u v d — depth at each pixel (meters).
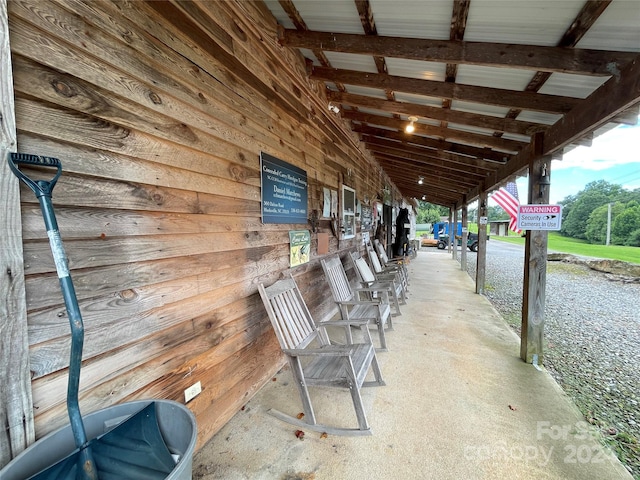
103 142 1.06
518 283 6.97
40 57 0.88
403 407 1.98
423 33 1.89
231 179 1.81
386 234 8.38
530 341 2.62
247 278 2.00
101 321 1.06
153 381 1.29
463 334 3.34
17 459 0.75
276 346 2.46
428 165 6.21
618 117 1.84
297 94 2.72
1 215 0.77
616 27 1.47
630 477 1.44
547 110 2.23
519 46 1.76
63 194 0.94
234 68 1.83
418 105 3.11
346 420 1.85
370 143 5.41
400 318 3.95
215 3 1.65
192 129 1.49
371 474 1.45
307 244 2.95
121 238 1.14
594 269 9.62
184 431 0.93
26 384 0.83
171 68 1.37
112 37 1.10
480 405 2.01
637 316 4.77
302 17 2.07
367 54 2.07
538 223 2.57
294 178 2.66
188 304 1.49
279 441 1.67
